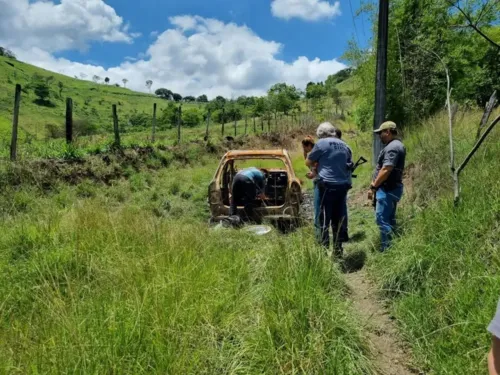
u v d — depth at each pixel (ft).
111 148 44.52
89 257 14.43
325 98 259.80
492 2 21.49
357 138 63.87
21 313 11.45
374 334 11.92
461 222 13.67
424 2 44.21
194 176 43.60
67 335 9.30
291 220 24.39
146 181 39.68
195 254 14.96
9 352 9.07
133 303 10.92
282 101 219.00
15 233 16.88
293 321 10.71
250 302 11.90
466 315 10.50
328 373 9.41
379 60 35.81
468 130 24.36
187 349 9.60
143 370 8.79
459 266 12.21
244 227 20.94
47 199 28.17
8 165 30.89
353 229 23.29
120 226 16.79
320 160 17.69
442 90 44.45
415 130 34.94
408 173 26.71
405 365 10.56
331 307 11.65
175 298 11.39
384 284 14.16
